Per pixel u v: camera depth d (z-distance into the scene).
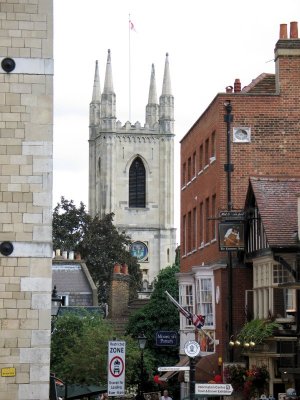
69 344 73.69
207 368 59.66
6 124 33.16
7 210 32.97
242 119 60.66
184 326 67.94
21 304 32.81
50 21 33.59
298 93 61.06
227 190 60.12
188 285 67.75
